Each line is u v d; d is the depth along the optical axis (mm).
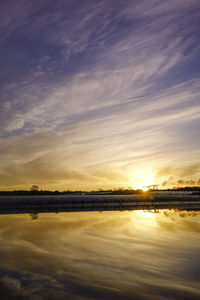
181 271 3711
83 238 5812
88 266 3885
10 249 4805
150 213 11578
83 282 3258
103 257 4367
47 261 4109
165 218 9477
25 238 5727
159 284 3230
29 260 4152
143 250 4836
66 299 2775
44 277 3410
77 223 8016
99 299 2787
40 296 2836
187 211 12867
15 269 3711
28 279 3330
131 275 3531
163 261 4172
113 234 6293
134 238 5863
